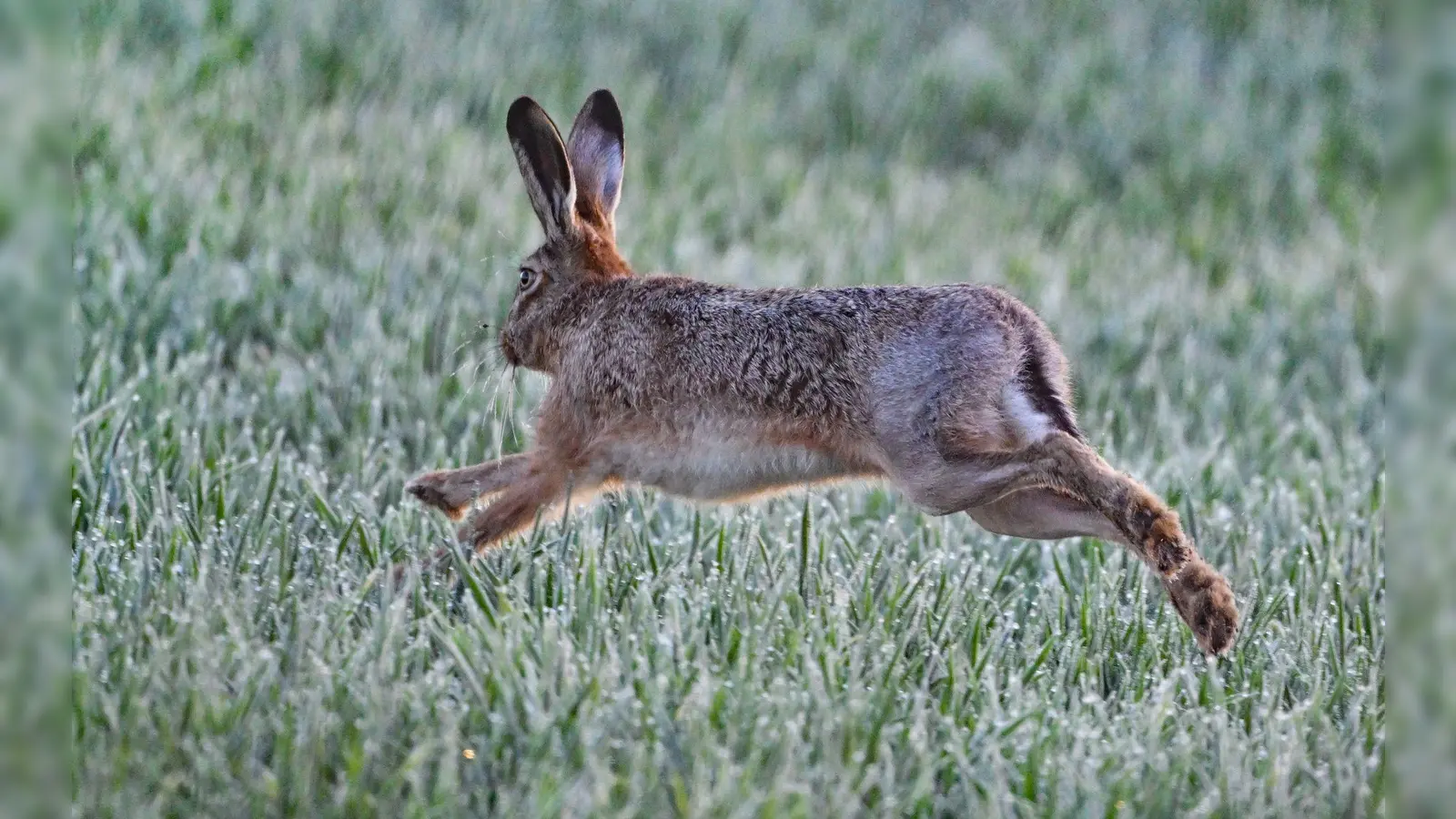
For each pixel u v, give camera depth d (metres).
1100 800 11.72
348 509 16.64
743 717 12.24
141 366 18.72
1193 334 25.27
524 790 11.30
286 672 12.77
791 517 16.84
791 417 14.83
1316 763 12.84
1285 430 21.27
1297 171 34.84
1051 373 14.75
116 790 11.05
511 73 34.78
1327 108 38.34
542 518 15.98
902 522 17.67
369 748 11.47
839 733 12.10
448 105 32.09
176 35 32.56
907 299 14.64
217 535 15.20
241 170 26.44
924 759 11.79
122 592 13.62
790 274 25.83
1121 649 14.87
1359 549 16.94
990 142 36.94
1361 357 24.75
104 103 27.22
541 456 16.03
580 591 14.20
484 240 25.55
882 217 30.05
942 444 14.23
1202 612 13.73
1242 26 43.75
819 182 32.00
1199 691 13.88
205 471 16.48
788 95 38.03
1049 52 41.72
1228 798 11.94
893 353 14.40
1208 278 29.09
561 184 16.38
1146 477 19.23
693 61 38.16
